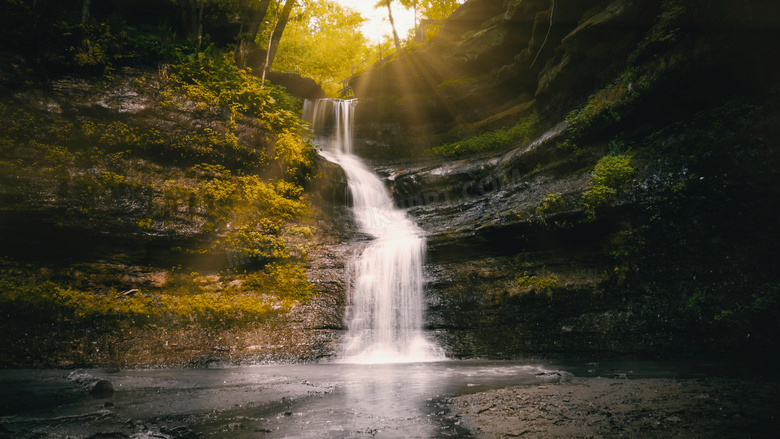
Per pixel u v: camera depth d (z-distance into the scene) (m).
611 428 4.21
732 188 9.77
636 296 10.49
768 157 9.50
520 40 19.14
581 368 8.41
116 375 8.06
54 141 11.14
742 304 9.20
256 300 12.11
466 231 12.88
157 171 12.47
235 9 19.09
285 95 16.75
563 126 14.26
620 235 11.13
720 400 5.20
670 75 11.39
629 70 12.54
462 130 21.09
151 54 13.48
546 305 11.28
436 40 22.16
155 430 4.09
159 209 11.99
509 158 16.03
